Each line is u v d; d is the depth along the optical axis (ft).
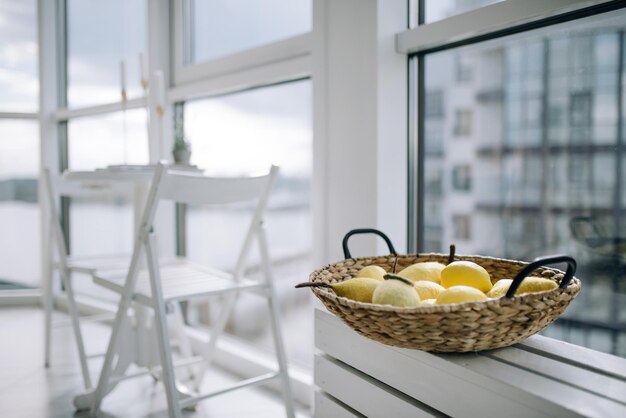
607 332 3.62
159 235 7.25
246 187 4.37
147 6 7.06
